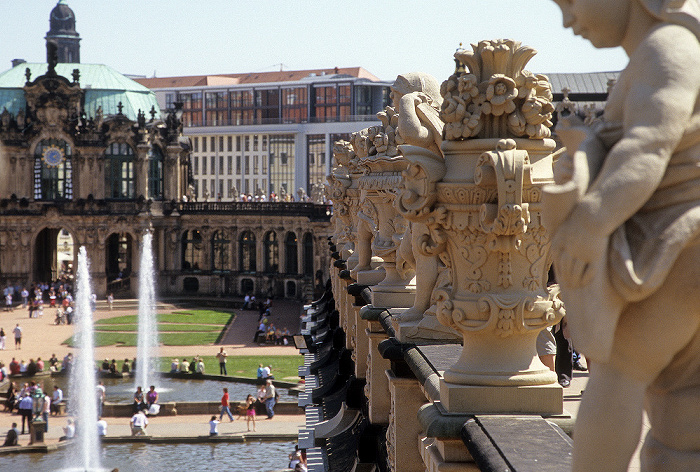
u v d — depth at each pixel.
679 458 4.70
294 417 76.12
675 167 4.43
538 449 6.88
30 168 147.88
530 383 8.38
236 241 156.75
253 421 71.00
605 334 4.45
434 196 8.55
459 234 8.56
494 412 8.34
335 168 24.62
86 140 148.00
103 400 77.19
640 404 4.68
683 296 4.45
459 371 8.63
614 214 4.32
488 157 8.03
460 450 8.21
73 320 128.50
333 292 39.22
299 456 57.75
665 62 4.33
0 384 87.25
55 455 64.94
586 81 44.59
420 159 8.52
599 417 4.69
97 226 148.38
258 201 156.25
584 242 4.37
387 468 13.75
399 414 11.77
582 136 4.73
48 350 105.75
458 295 8.72
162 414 76.44
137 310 142.38
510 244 8.31
